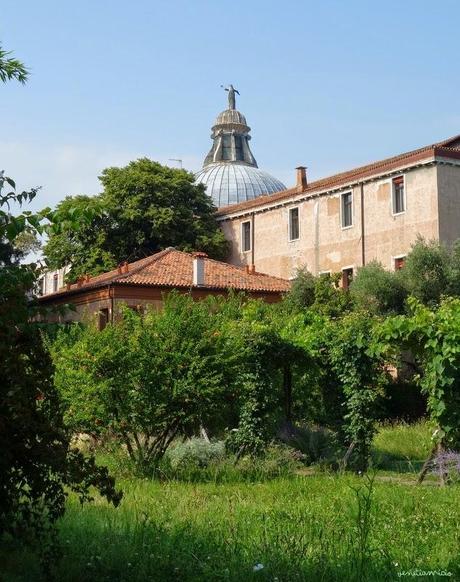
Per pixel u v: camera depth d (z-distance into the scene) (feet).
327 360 62.54
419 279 128.67
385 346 56.34
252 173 265.34
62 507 27.68
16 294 25.34
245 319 67.67
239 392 59.57
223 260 188.34
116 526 30.71
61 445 26.81
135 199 177.88
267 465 53.83
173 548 26.04
